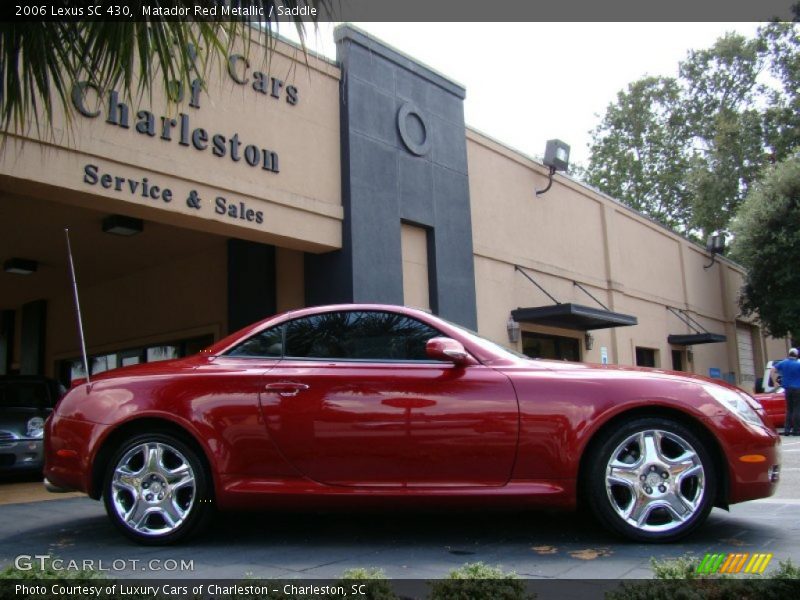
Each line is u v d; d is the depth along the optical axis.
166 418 4.51
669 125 39.22
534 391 4.35
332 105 10.46
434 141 12.02
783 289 22.45
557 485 4.28
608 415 4.27
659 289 20.39
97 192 7.66
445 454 4.32
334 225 10.17
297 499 4.36
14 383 9.91
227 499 4.41
